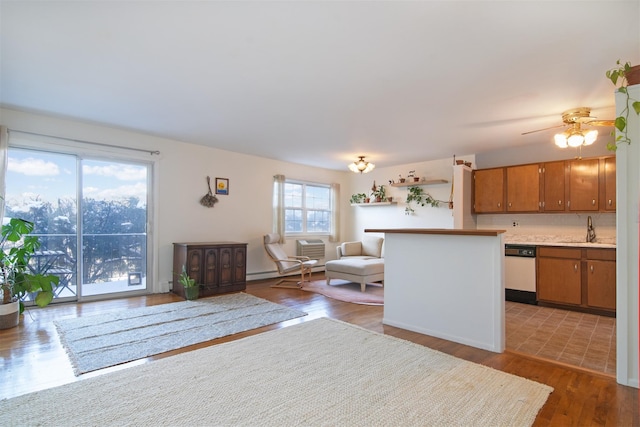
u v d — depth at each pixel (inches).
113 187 176.6
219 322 133.6
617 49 88.7
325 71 104.1
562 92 117.7
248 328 126.6
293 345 108.3
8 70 104.7
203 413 69.4
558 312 159.8
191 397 75.8
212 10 74.2
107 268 174.6
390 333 122.6
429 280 122.0
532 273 175.9
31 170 153.5
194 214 203.9
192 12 75.0
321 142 194.5
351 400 74.9
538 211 187.5
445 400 75.3
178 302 166.7
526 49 89.4
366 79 109.3
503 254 107.0
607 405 74.4
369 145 200.2
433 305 120.6
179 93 122.8
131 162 181.5
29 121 147.6
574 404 74.9
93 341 110.7
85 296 167.5
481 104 130.4
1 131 136.0
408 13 74.6
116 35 84.8
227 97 126.4
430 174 244.8
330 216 291.3
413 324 126.0
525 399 76.0
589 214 179.3
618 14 73.8
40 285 135.3
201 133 178.5
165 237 191.9
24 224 134.2
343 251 254.2
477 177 212.8
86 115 149.7
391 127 162.7
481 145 197.9
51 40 87.1
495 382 84.1
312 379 84.7
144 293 185.5
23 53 94.0
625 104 83.0
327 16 76.0
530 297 176.2
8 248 147.0
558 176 181.2
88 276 169.0
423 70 102.6
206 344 110.3
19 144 146.6
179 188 197.5
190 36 85.1
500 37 83.7
